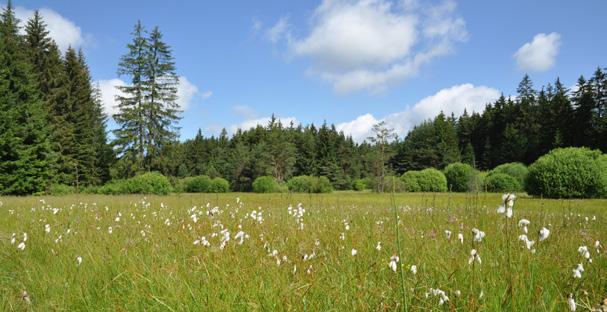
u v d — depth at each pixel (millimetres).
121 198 19453
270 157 65062
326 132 76875
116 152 40281
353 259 3602
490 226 5262
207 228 5777
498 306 2188
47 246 4938
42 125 31547
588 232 5988
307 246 4281
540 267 3096
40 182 29312
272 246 4234
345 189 71125
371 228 5473
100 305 2832
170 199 18047
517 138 64312
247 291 2674
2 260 4406
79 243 4844
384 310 2252
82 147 40875
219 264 3412
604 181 21578
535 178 23641
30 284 3410
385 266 3271
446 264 3219
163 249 4512
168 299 2600
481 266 2998
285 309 2404
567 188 22250
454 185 40062
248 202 13867
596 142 49156
